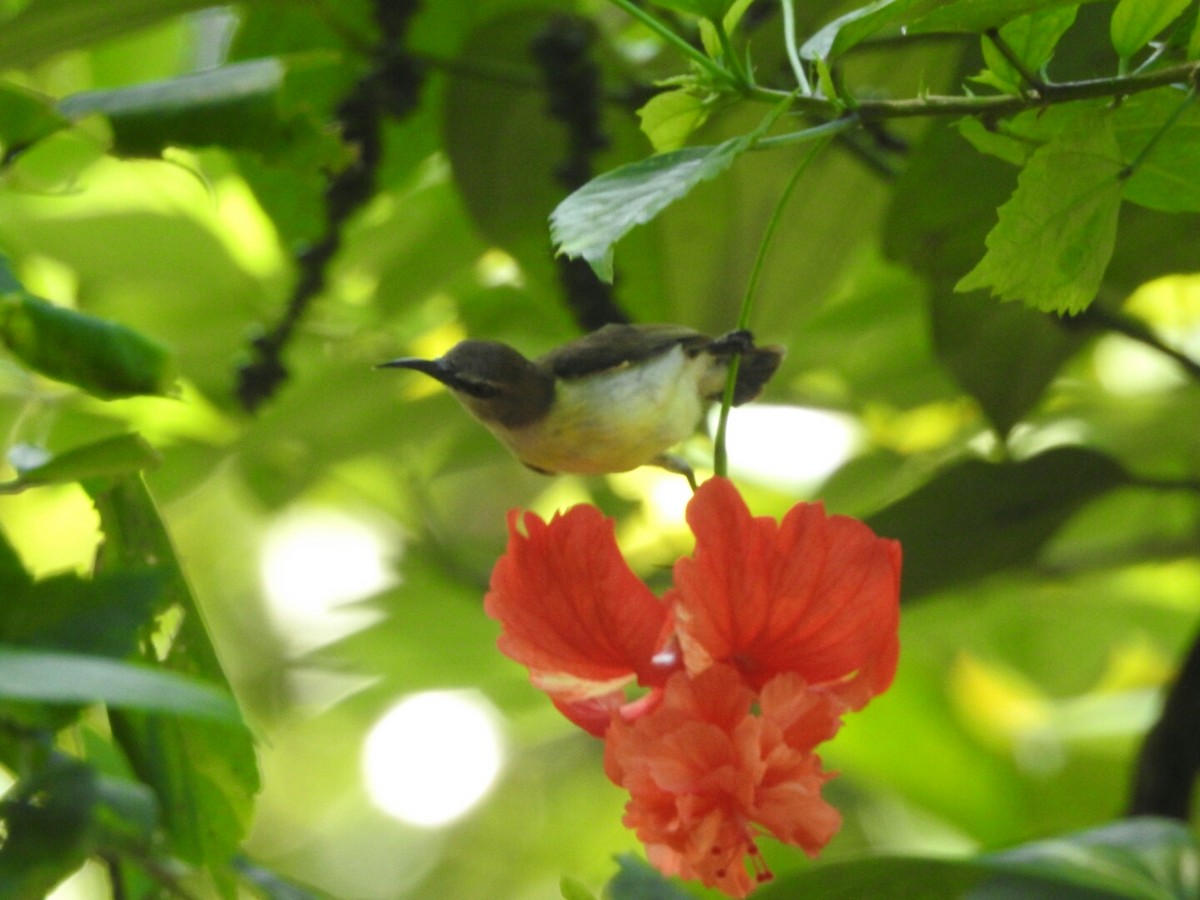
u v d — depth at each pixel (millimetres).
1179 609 10219
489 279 9047
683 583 3824
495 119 7555
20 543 9781
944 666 10547
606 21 8516
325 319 8852
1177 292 9242
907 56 7562
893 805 10992
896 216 6113
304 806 13000
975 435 9117
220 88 5293
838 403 9297
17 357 3600
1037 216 4148
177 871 3586
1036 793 10219
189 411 9172
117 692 2664
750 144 3922
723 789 3682
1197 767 7012
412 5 7164
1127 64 4215
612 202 3820
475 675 9812
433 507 10297
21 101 4941
